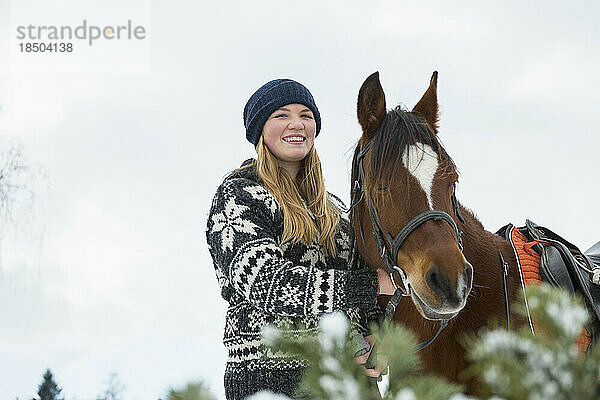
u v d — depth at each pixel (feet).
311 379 3.10
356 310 11.06
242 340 10.50
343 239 11.64
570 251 12.16
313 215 11.25
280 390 10.19
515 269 11.35
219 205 10.76
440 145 10.19
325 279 9.41
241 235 10.25
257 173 11.26
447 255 9.20
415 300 9.61
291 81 11.55
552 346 3.13
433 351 10.92
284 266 9.70
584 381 3.05
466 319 10.74
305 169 11.64
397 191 9.81
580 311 3.28
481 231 11.65
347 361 3.11
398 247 9.75
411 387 2.90
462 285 9.02
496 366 3.08
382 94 10.68
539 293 3.34
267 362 10.30
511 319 10.95
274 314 9.74
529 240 12.34
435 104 11.29
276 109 11.24
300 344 3.22
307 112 11.50
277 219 10.74
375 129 10.74
